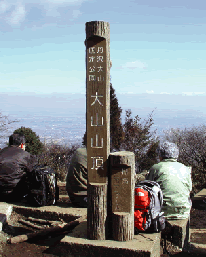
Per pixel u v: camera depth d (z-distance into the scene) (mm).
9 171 4379
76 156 4211
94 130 2930
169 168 3684
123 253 2764
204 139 9664
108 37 2873
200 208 5730
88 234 3006
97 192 2914
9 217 4137
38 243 3410
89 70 2891
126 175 2896
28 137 9742
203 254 3332
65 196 5371
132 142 8438
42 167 4371
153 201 3080
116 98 8344
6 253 3119
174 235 3453
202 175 8844
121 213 2912
